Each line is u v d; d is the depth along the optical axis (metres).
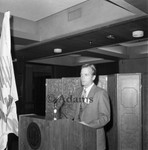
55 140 1.23
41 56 6.25
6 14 2.06
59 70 8.55
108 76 3.43
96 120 1.61
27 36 4.12
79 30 3.54
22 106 7.09
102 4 3.21
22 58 6.59
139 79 3.21
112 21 3.05
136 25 3.06
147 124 3.42
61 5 3.43
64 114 3.36
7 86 2.00
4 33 2.04
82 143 1.27
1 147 2.04
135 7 2.45
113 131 3.36
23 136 1.46
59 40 4.07
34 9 3.59
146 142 3.43
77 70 8.87
